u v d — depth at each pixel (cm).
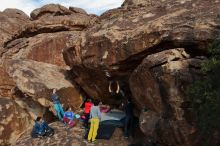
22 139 1580
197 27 1206
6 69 2009
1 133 1677
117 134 1486
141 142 1382
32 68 1948
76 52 1652
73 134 1534
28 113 1830
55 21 2612
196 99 1034
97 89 1769
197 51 1242
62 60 2348
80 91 1917
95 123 1465
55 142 1473
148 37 1310
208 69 956
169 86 1116
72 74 1933
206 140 1046
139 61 1405
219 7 1279
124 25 1460
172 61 1146
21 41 2645
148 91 1230
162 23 1298
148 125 1242
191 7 1356
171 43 1273
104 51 1469
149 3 1688
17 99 1870
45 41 2392
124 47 1380
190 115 1083
